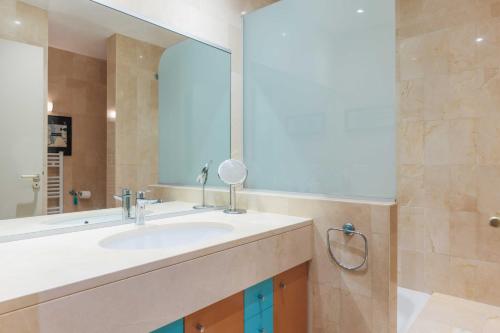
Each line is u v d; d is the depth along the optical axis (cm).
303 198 167
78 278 78
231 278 116
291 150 188
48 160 130
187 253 101
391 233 144
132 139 160
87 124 143
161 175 172
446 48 236
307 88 180
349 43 164
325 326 162
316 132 177
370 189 159
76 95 139
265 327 138
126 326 85
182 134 181
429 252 248
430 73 243
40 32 128
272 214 176
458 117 232
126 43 155
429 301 235
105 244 120
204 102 191
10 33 120
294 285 157
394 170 151
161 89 171
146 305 90
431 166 245
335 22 169
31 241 115
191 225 154
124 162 157
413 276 255
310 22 179
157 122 170
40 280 77
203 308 110
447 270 241
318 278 164
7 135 120
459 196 234
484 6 221
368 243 147
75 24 138
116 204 152
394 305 148
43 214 128
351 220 152
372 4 157
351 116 164
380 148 155
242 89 212
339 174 169
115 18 150
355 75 163
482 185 225
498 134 218
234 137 207
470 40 226
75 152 139
